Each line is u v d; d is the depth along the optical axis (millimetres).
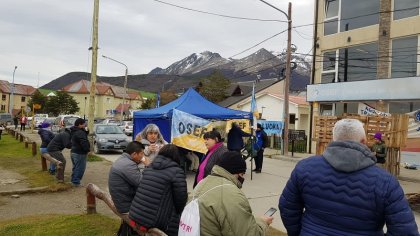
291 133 20500
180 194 4004
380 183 2420
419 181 12414
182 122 11195
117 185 4863
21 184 10195
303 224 2727
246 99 41062
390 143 12547
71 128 10273
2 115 56594
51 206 7977
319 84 21031
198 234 2887
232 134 11266
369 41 19297
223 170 3109
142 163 5910
